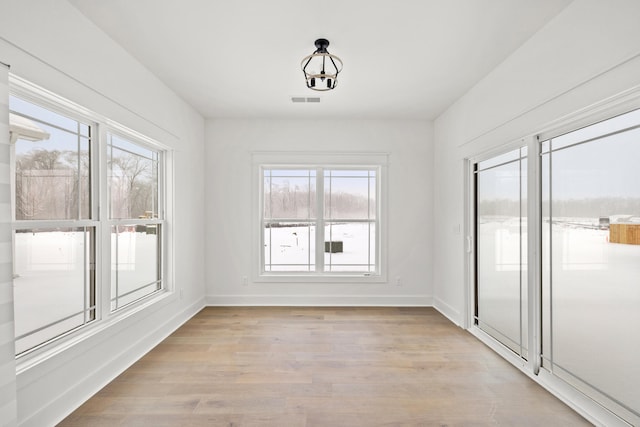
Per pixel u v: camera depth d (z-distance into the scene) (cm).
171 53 283
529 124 256
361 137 469
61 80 206
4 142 164
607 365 197
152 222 336
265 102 402
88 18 230
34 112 200
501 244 311
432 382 254
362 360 291
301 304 467
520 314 281
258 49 278
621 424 187
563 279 233
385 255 469
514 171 290
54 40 200
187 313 403
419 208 471
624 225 185
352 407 221
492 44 267
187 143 404
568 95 216
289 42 268
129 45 269
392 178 470
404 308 456
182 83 346
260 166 477
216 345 324
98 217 250
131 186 305
